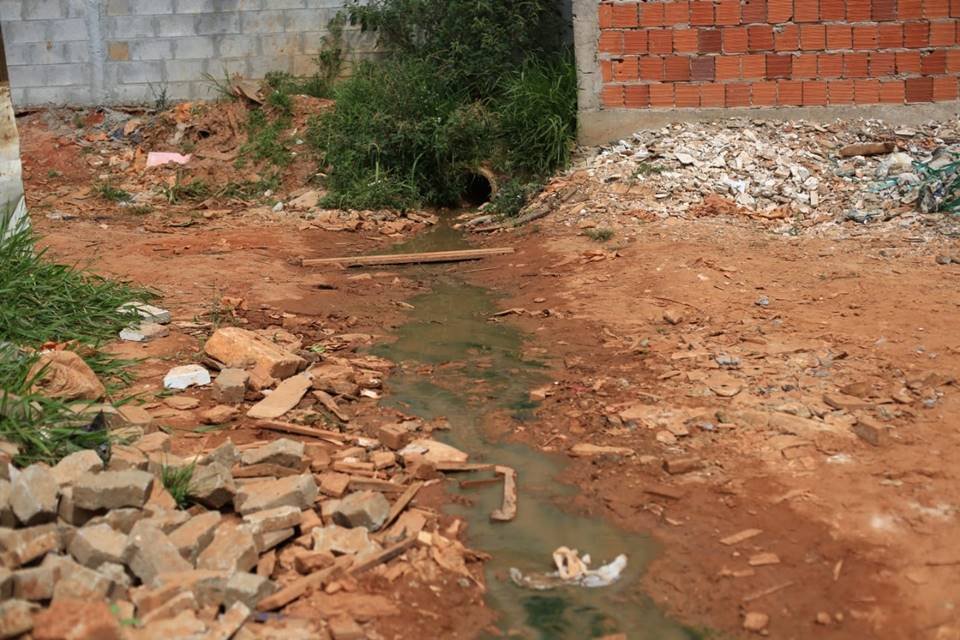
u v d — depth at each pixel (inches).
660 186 465.4
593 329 317.4
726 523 197.5
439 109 542.6
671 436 234.5
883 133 488.1
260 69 630.5
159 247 431.8
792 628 166.9
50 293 295.0
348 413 255.1
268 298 354.0
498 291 374.6
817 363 272.2
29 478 170.4
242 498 192.9
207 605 160.6
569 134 524.4
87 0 627.5
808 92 503.8
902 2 488.7
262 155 568.7
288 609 165.6
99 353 268.7
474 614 172.7
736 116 511.8
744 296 334.0
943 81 494.6
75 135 608.7
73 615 140.0
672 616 172.9
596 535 198.4
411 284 387.5
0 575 148.2
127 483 175.2
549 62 562.9
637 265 375.9
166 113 605.0
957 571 175.2
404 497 206.2
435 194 544.1
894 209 419.8
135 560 163.9
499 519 203.9
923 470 208.8
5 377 223.1
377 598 170.7
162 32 629.6
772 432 233.0
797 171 464.8
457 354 304.0
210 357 277.0
